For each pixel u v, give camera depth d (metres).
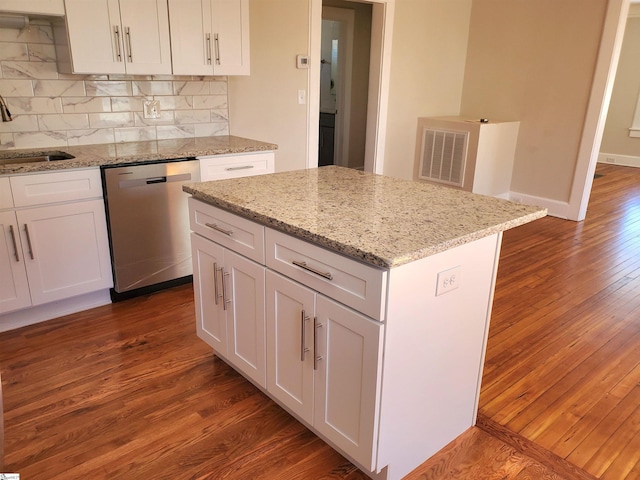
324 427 1.74
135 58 2.96
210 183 2.22
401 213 1.76
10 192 2.46
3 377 2.29
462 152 4.96
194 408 2.11
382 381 1.50
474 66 5.48
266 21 3.82
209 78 3.64
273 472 1.78
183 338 2.66
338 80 6.06
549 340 2.70
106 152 2.91
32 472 1.75
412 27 4.94
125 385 2.25
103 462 1.80
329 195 2.01
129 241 2.92
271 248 1.79
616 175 7.32
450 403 1.86
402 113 5.16
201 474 1.76
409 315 1.51
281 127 4.16
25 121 2.92
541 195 5.18
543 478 1.77
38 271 2.65
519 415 2.11
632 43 7.66
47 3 2.59
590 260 3.90
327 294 1.58
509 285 3.41
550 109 4.94
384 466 1.65
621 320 2.93
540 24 4.88
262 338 1.96
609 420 2.08
